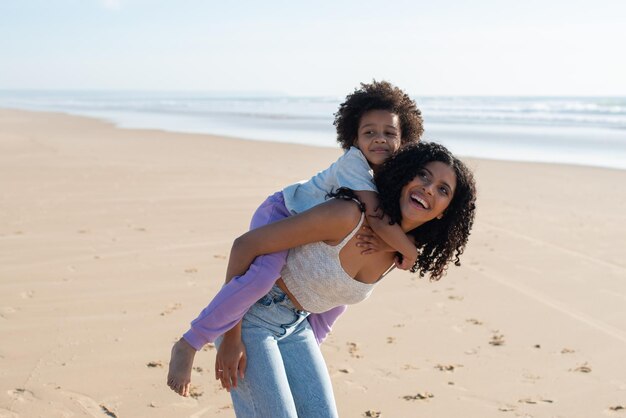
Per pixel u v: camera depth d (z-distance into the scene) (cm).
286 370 304
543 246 867
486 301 647
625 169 1672
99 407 421
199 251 780
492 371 493
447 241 319
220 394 442
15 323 548
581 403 448
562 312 621
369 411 429
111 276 677
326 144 2438
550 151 2181
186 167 1531
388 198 297
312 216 287
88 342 516
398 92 336
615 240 905
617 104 7488
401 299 647
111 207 1020
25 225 883
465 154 2084
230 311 285
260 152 1970
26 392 436
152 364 482
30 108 6938
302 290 300
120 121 4044
